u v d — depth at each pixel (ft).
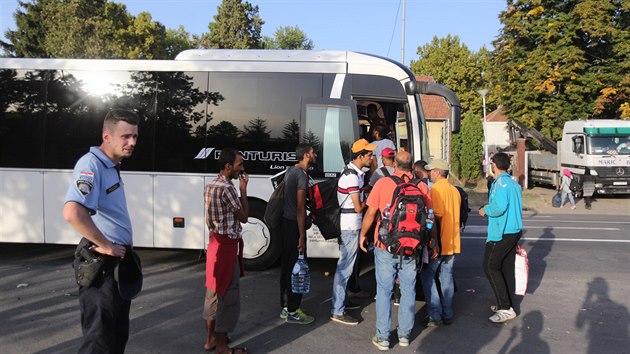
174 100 25.40
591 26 79.82
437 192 17.80
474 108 163.63
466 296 21.66
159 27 131.85
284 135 24.89
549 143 82.53
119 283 9.98
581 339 16.74
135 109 25.55
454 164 100.89
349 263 17.90
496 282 18.31
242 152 25.03
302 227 17.26
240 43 148.36
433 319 17.87
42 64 25.93
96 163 10.05
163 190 25.39
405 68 25.41
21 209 25.89
